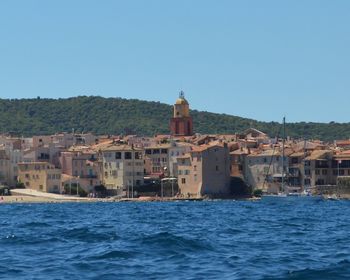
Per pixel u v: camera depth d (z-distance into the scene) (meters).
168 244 118.62
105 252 109.81
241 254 108.94
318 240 131.62
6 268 95.88
